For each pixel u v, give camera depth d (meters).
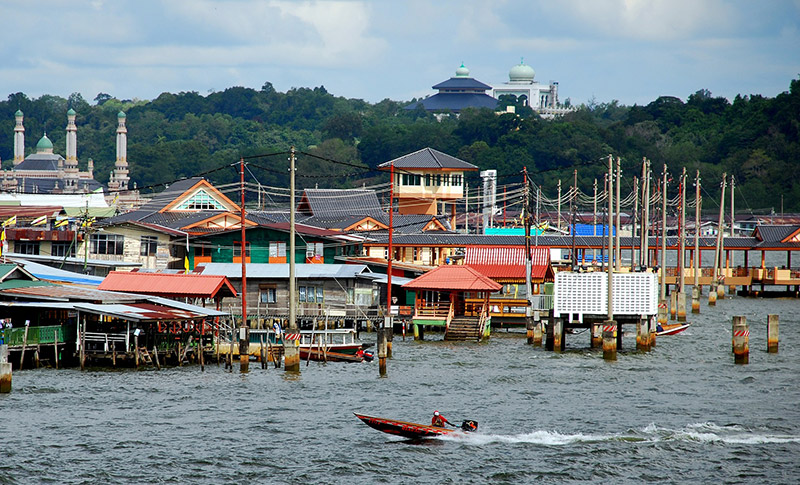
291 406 119.19
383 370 138.75
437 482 92.50
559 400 123.69
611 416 115.19
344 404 120.56
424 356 157.88
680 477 94.12
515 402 122.44
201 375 138.00
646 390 130.25
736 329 152.12
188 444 102.50
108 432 106.31
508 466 96.69
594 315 160.25
